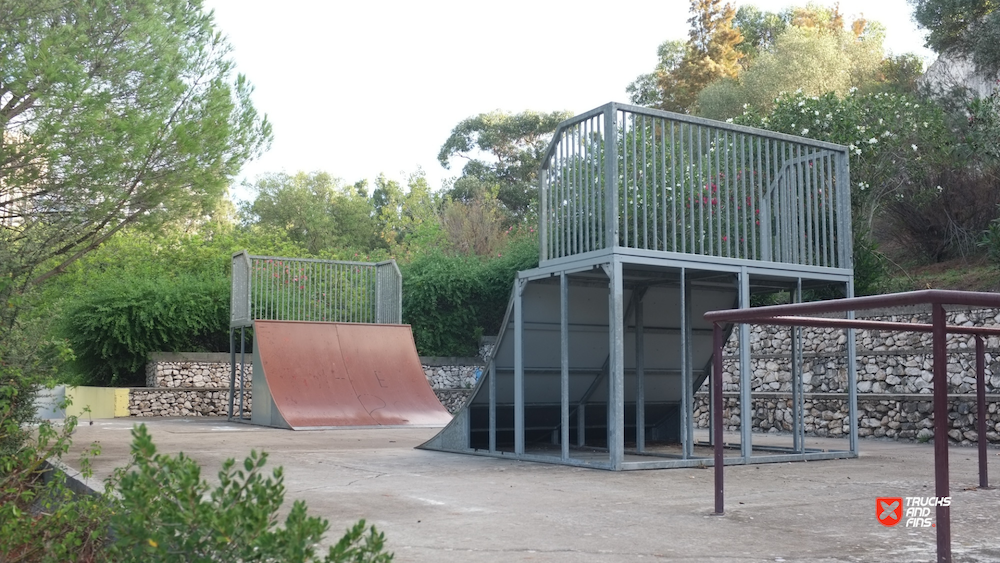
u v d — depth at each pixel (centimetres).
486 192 4031
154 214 904
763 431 1333
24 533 363
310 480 645
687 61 3806
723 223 852
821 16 3931
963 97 1551
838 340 1265
